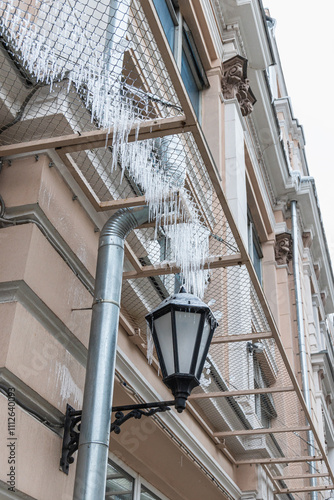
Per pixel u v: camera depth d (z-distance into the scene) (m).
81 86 3.88
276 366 8.84
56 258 4.10
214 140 9.93
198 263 4.45
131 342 5.65
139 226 4.44
